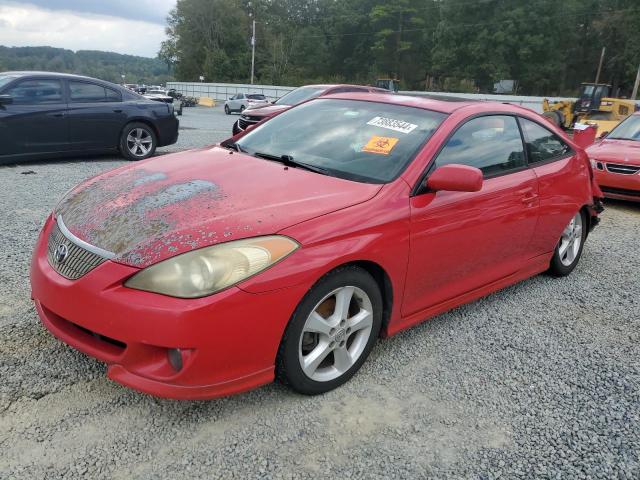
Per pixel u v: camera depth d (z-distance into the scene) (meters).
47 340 2.98
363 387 2.83
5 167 8.10
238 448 2.30
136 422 2.41
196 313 2.16
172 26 87.12
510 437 2.52
